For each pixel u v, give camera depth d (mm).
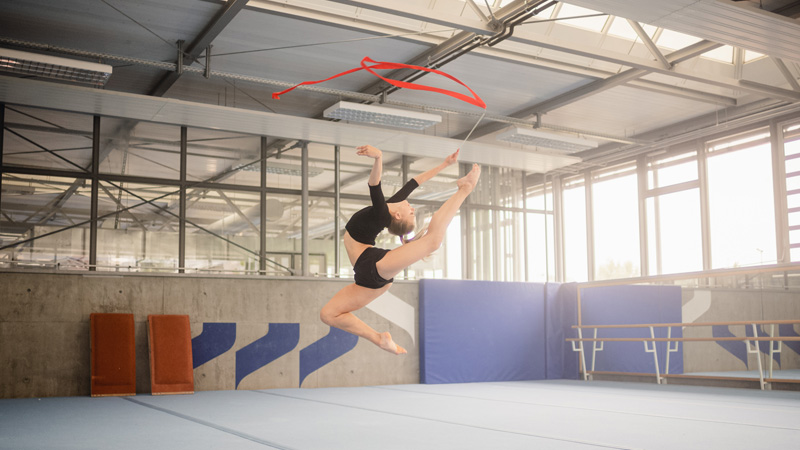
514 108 13367
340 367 12609
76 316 10797
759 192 13430
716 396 9859
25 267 10898
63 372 10586
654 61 10344
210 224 12438
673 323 12164
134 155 11992
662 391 10859
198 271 12195
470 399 9695
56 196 11344
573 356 14414
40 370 10445
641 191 15852
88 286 10945
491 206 15664
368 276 3689
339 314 3795
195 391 11320
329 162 13789
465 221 15320
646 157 15883
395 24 9766
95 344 10586
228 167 12773
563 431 6273
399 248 3664
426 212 14875
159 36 9891
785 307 13539
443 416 7574
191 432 6344
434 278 13367
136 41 10094
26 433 6309
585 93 12094
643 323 13461
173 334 11125
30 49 10125
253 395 10570
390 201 4113
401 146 13594
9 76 9719
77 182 11516
